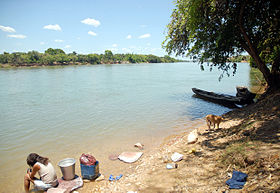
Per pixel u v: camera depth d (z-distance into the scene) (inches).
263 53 629.9
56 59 6274.6
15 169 274.4
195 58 549.6
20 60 5364.2
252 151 177.9
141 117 526.0
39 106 677.3
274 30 487.5
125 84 1323.8
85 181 234.5
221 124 379.2
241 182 143.5
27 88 1149.1
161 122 480.4
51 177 214.8
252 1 450.9
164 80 1581.0
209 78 1701.5
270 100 402.0
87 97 841.5
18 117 541.6
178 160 238.2
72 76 2048.5
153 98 805.2
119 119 509.7
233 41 515.2
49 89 1103.6
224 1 432.5
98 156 307.6
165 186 179.9
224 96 697.6
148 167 245.6
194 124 458.3
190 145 288.7
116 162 286.5
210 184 159.8
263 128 243.1
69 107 657.6
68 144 356.5
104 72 2731.3
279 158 148.7
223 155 202.4
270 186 122.3
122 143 358.0
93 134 405.1
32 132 420.8
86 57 7140.8
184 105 668.1
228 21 492.1
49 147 344.5
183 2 500.7
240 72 2342.5
